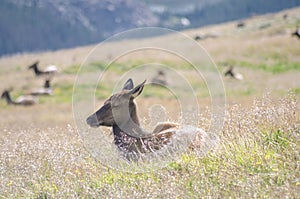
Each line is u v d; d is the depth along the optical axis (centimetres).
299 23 18812
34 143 2492
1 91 11950
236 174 1944
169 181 1938
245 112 2442
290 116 2339
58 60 15538
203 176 1938
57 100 10194
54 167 2214
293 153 2034
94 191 1964
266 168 1962
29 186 2148
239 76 10969
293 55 13288
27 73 14138
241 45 14812
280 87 9331
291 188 1775
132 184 1997
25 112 8731
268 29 17850
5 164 2328
